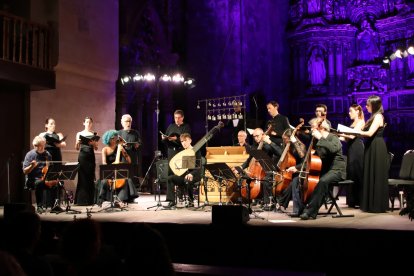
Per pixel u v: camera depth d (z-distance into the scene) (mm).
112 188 8531
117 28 13547
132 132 9812
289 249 6105
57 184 8766
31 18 11570
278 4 20312
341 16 19297
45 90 11695
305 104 19500
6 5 11875
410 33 18000
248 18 19188
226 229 6395
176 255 6652
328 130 7277
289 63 20188
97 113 12992
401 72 18109
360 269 5789
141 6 16562
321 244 5961
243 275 4789
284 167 8016
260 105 19078
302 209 7195
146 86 16906
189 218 7223
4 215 7371
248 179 7395
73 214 8219
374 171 7664
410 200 7062
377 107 7789
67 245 2812
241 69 18750
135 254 2807
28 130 11383
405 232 5594
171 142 9562
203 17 19219
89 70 12617
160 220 7012
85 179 9820
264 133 8492
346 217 7035
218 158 9578
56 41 11805
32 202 11352
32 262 3330
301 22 19562
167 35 18094
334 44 19234
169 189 9008
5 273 2281
